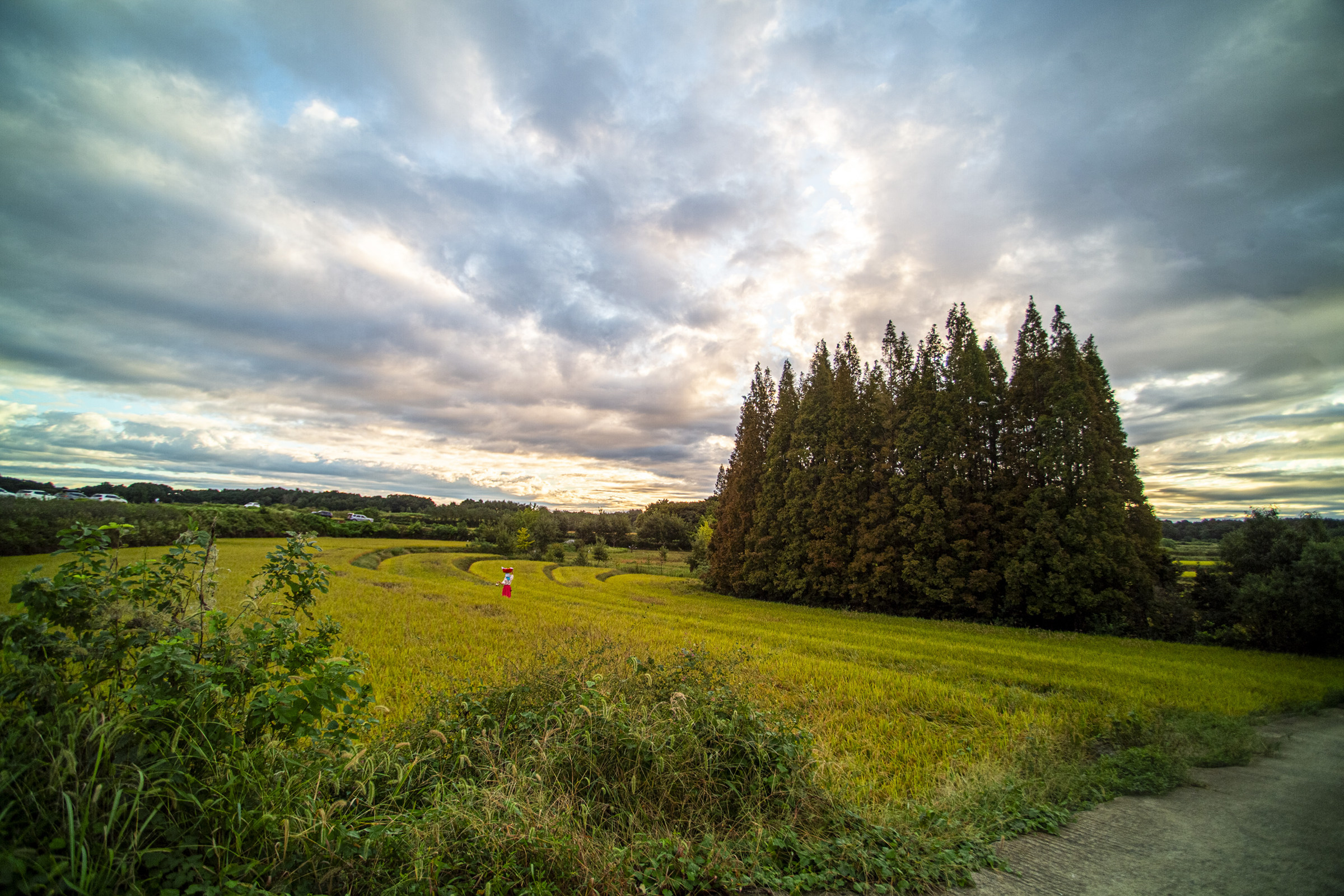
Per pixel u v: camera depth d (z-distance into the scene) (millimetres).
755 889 3984
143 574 4113
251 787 3373
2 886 2387
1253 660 16953
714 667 6996
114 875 2711
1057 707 10180
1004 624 25672
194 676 3514
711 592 38531
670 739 5082
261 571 4598
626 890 3633
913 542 28875
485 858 3658
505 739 5242
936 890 4035
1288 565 20078
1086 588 23859
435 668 10992
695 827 4582
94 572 3877
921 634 21266
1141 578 23578
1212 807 5797
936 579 27406
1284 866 4484
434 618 18734
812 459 34625
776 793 5000
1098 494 24734
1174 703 10734
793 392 37625
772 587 34469
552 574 52531
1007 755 6992
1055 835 5039
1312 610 18141
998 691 11375
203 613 4199
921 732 8383
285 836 3184
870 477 31609
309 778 3771
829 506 32719
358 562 46344
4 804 2738
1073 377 26344
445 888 3367
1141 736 7895
